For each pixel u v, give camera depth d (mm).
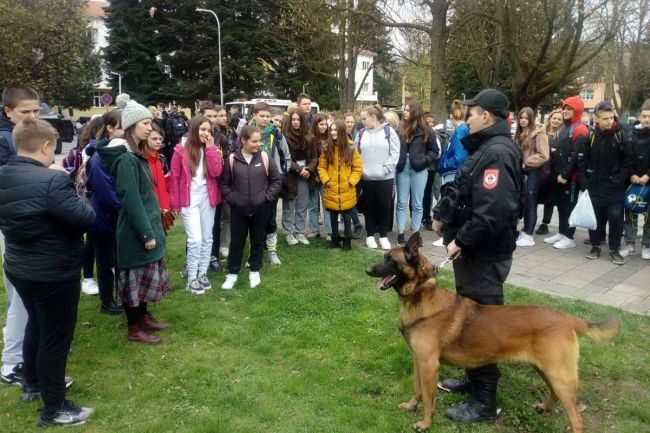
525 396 3742
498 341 3092
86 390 3816
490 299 3412
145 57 33344
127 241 4363
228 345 4598
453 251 3285
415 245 3223
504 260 3393
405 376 4004
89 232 5039
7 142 3971
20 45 21594
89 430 3361
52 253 3197
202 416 3475
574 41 15211
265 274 6398
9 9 20969
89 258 5895
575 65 16656
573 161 6953
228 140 7363
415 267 3248
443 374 4082
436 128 8938
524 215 7598
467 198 3311
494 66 22094
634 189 6574
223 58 32625
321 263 6777
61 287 3250
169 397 3734
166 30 32750
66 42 25125
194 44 33188
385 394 3809
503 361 3141
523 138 7359
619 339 4445
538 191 7570
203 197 5738
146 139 4617
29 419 3479
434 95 17047
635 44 27000
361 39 24891
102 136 5566
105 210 4910
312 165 7402
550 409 3508
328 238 8156
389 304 5352
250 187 5699
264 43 33719
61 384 3404
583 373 3992
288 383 3898
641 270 6391
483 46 19844
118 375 4039
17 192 3104
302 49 29031
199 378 3982
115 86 34156
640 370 3988
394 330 4770
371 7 18203
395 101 59500
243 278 6254
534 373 4051
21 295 3346
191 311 5285
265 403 3639
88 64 32344
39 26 22812
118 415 3529
